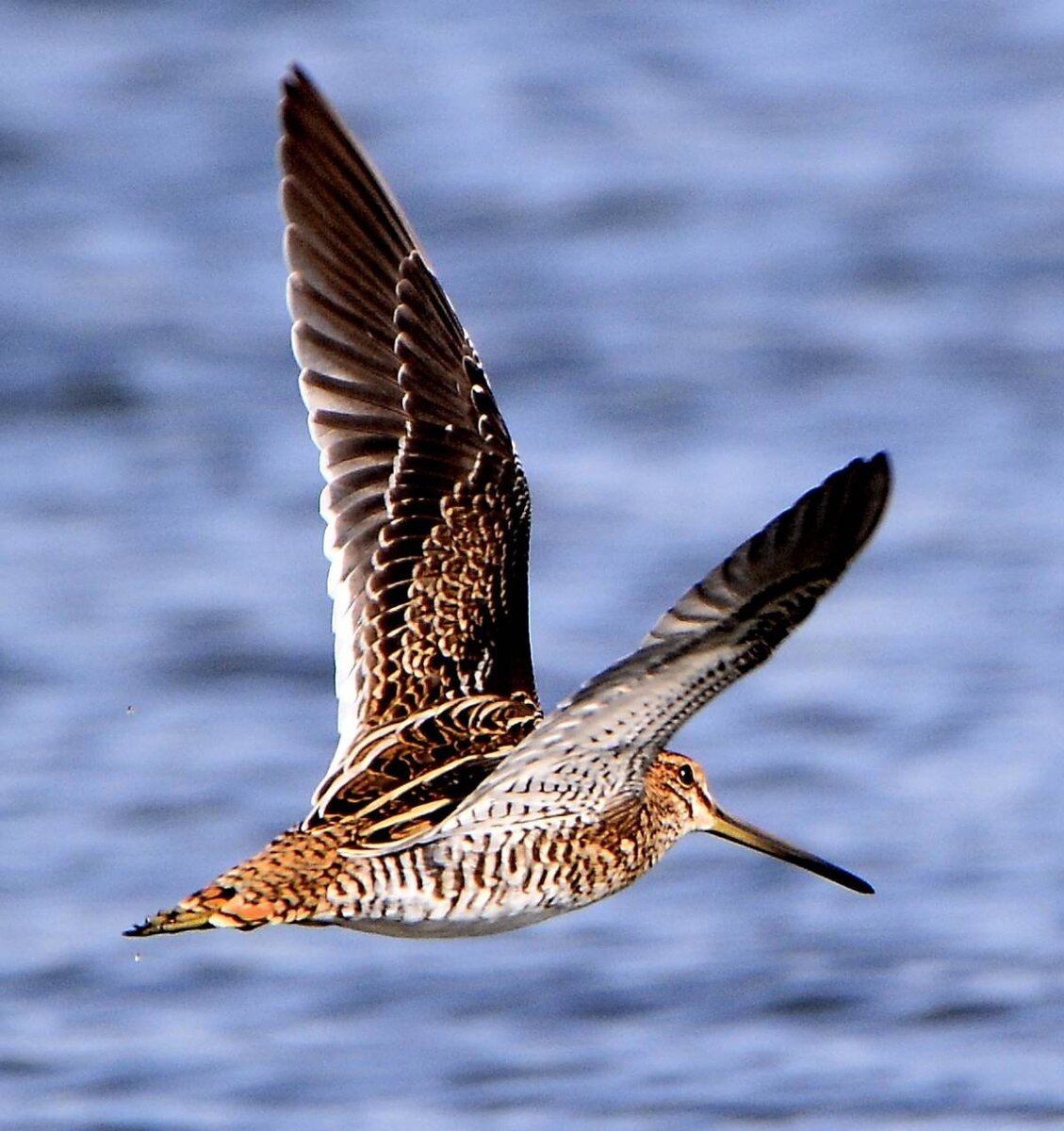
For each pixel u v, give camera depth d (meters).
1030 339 23.88
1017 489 20.97
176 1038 13.18
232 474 21.58
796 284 25.25
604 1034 13.22
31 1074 12.72
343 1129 12.05
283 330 24.31
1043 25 32.50
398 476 8.04
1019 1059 12.79
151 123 28.72
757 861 15.41
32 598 19.25
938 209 27.02
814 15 33.00
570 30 32.12
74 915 14.49
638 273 25.50
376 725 7.68
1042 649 18.30
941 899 14.64
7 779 16.36
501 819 7.34
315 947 14.42
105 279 25.28
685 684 6.32
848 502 6.17
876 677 18.03
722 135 28.95
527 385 22.91
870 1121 12.13
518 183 27.39
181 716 17.45
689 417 22.30
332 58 30.59
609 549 19.59
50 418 22.61
